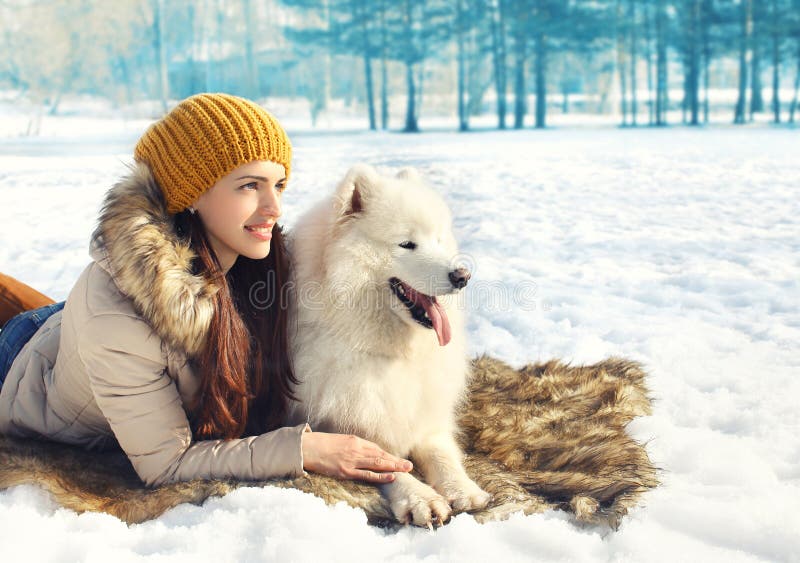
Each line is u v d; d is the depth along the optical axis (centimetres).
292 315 277
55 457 255
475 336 480
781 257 688
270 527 216
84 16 4425
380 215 273
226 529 217
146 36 4684
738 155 1848
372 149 2206
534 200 1145
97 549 203
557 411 336
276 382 268
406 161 1750
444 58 5525
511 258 726
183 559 202
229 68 5266
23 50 4316
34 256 711
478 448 307
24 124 3678
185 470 243
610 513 234
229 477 244
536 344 460
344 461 249
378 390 271
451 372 296
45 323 284
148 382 240
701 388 371
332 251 271
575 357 429
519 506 244
